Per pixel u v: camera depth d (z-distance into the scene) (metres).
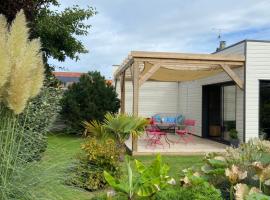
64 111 14.95
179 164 9.17
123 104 15.32
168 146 12.90
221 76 14.79
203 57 11.74
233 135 13.10
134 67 11.23
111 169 6.30
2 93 3.51
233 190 3.16
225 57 12.06
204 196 2.86
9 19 6.04
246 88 12.42
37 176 3.70
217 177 3.51
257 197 2.81
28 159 3.90
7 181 3.49
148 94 20.41
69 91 15.46
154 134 14.26
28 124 4.25
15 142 3.75
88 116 14.97
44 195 3.67
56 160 4.04
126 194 3.36
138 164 3.82
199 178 3.25
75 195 4.08
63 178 3.91
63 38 14.03
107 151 6.41
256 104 12.48
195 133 17.77
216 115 16.06
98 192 5.93
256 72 12.44
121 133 9.84
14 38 3.74
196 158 10.37
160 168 3.49
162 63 11.41
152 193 3.29
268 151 3.85
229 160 3.65
